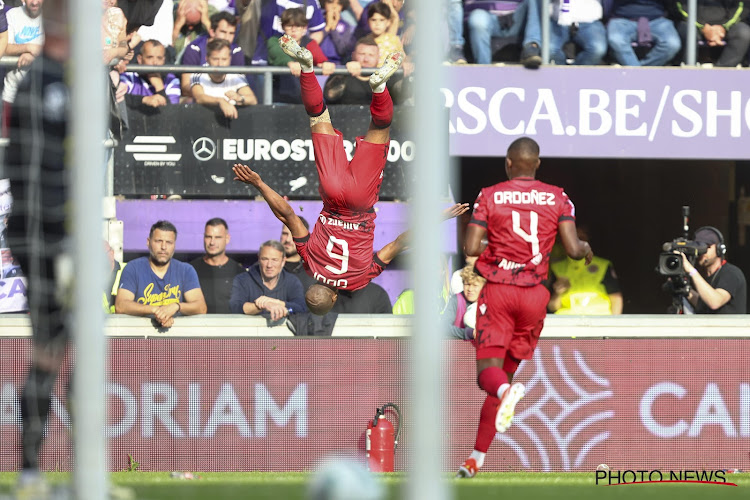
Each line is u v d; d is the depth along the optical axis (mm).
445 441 25297
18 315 24547
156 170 28250
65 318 17578
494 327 18875
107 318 25469
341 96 28500
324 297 21359
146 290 25828
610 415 25875
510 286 18812
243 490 16562
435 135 7883
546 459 25609
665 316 26281
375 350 25625
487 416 18844
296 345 25531
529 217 18828
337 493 9914
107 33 25281
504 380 18250
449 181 28734
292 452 25359
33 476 11461
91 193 9438
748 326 26453
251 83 29312
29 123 17297
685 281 26594
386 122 20844
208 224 26938
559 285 28984
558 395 25812
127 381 25203
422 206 7883
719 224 39875
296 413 25422
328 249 21266
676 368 26094
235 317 25797
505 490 17281
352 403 25531
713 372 26188
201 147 28297
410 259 7961
